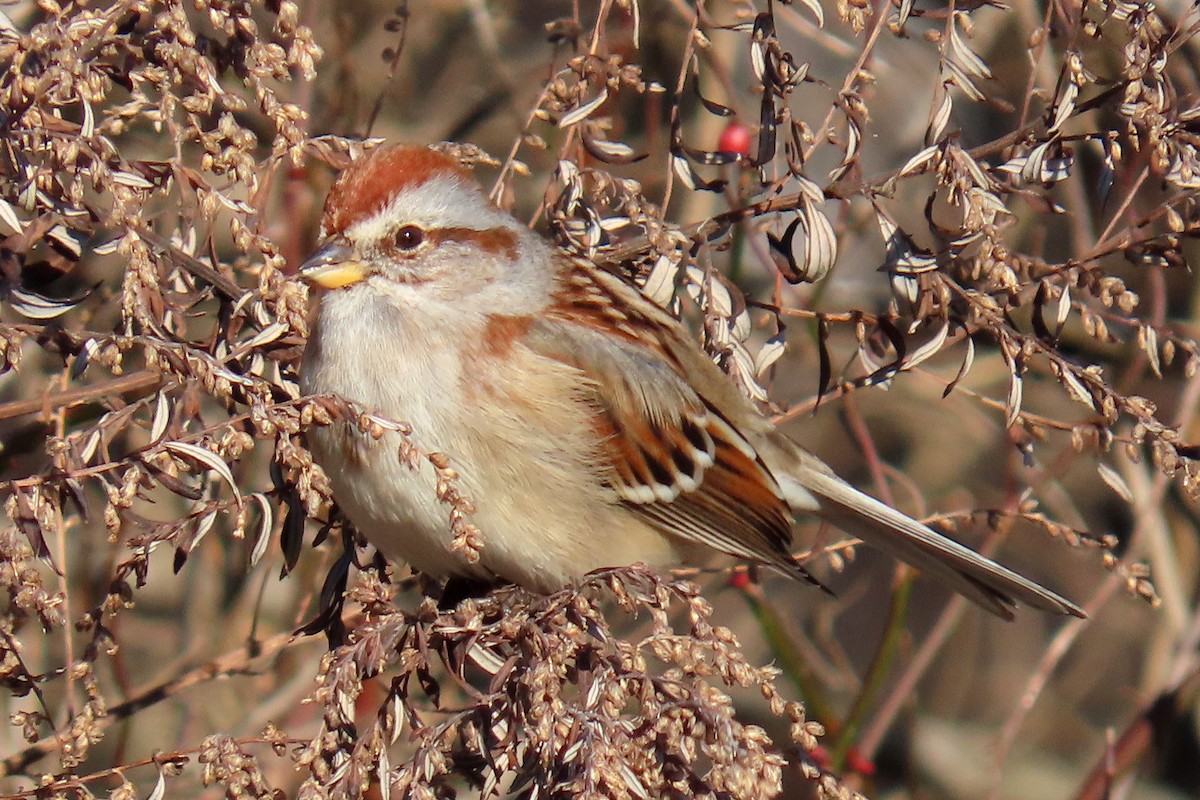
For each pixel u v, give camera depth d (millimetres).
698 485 8789
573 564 8398
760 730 6277
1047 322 12398
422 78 14180
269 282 6801
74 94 6715
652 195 12703
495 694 6559
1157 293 11766
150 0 6801
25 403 7684
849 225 11906
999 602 9453
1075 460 13562
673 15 13180
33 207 6762
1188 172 7801
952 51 7977
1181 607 12852
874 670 11234
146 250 6652
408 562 8305
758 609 11633
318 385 7961
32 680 6898
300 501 7773
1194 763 14047
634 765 6258
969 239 8062
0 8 8797
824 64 13719
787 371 14531
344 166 8672
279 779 11008
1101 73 11625
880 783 13695
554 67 9312
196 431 7512
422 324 7996
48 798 6742
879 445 14805
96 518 11062
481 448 8008
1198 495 7684
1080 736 14797
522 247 8453
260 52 6879
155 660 12719
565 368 8242
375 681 10617
